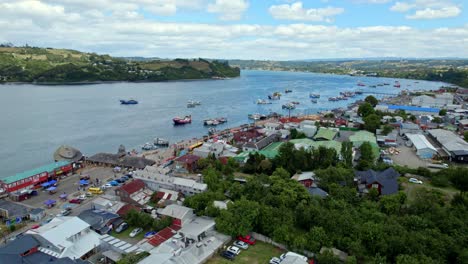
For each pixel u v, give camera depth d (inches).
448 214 3142.2
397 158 5654.5
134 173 4702.3
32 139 7706.7
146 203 4025.6
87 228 3088.1
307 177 4335.6
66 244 2824.8
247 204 3277.6
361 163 4879.4
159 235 3097.9
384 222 3085.6
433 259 2593.5
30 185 4466.0
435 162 5383.9
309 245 2859.3
